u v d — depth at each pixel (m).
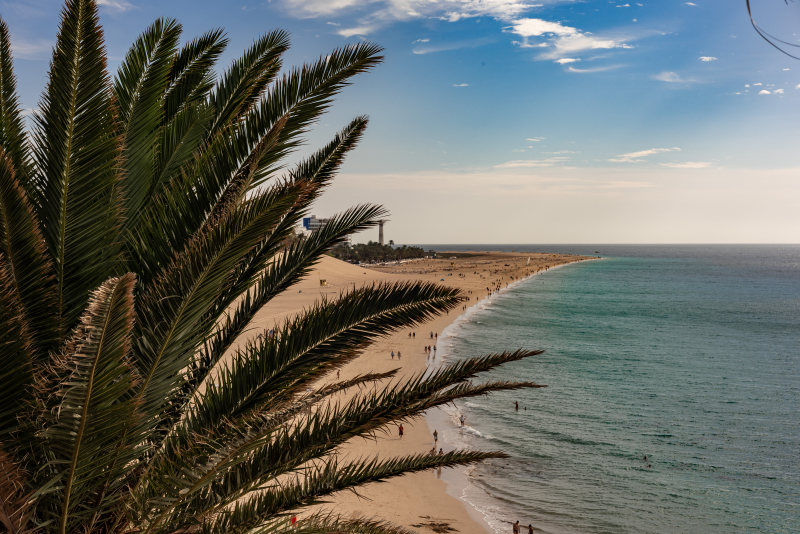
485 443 25.98
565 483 21.94
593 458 24.41
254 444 3.27
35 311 3.25
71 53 3.17
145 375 3.14
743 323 66.19
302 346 4.30
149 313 3.17
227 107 5.02
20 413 2.96
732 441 26.56
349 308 4.43
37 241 3.16
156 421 3.24
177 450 3.48
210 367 4.28
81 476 2.94
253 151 3.98
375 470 4.48
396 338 54.28
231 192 4.02
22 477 2.93
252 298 4.83
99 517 3.32
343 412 3.92
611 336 56.66
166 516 3.49
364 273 112.00
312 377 4.43
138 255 3.85
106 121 3.32
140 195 4.05
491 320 68.12
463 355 45.78
